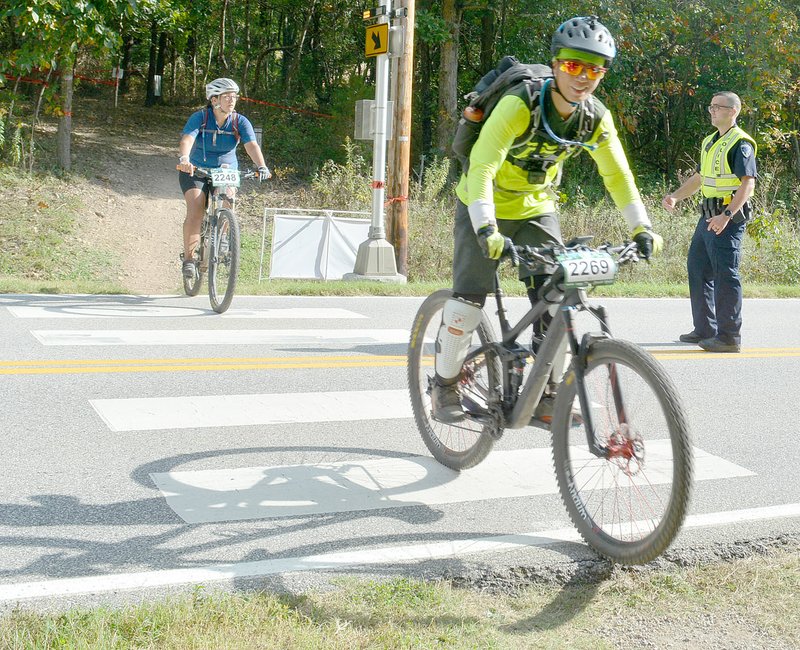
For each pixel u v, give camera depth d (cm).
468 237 552
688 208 2398
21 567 425
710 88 3672
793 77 3328
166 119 4412
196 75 5525
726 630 407
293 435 666
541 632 396
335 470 595
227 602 391
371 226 1619
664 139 3878
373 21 1620
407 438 676
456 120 3350
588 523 477
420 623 391
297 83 4578
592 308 482
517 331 533
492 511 536
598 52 461
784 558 490
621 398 446
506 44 3516
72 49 2462
